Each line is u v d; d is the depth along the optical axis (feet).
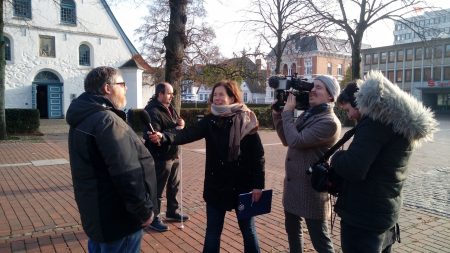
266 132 63.87
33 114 54.49
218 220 9.66
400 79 189.57
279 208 18.28
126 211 7.23
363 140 6.80
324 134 8.83
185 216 15.97
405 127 6.65
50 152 37.17
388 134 6.79
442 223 16.05
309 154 9.27
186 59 73.51
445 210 17.93
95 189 6.96
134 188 6.86
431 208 18.29
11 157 33.86
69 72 89.97
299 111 9.68
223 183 9.49
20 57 83.25
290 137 9.04
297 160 9.45
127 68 90.89
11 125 52.90
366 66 203.62
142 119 10.98
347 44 85.30
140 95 92.84
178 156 15.46
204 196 9.79
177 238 14.05
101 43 93.86
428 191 22.08
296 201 9.45
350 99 7.94
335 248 13.17
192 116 63.46
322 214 9.28
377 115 6.75
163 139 10.62
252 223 9.95
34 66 85.20
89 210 7.04
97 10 92.68
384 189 6.95
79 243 13.48
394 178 6.97
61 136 53.26
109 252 7.30
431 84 175.22
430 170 29.43
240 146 9.61
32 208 17.79
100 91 7.43
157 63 92.89
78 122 7.00
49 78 88.28
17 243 13.44
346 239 7.42
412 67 184.03
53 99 88.58
